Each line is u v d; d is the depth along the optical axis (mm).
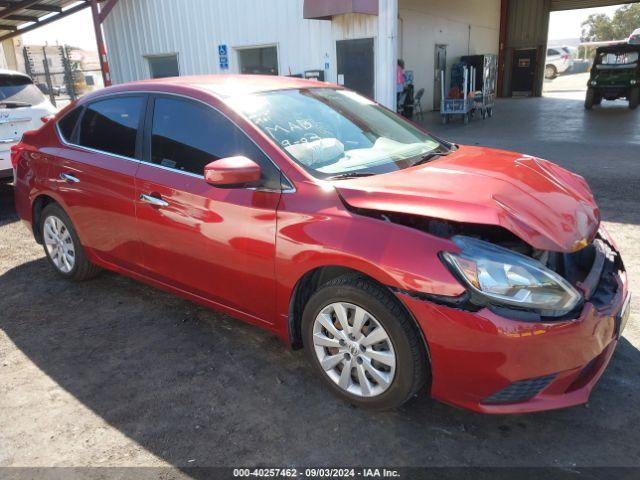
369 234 2480
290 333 2932
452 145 3771
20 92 6973
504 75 24969
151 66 14414
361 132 3398
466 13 20812
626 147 9953
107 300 4109
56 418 2762
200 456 2471
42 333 3643
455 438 2533
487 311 2236
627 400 2750
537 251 2533
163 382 3047
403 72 14711
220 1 12555
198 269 3238
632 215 5664
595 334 2375
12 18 12875
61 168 3977
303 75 11922
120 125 3666
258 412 2764
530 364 2258
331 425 2648
